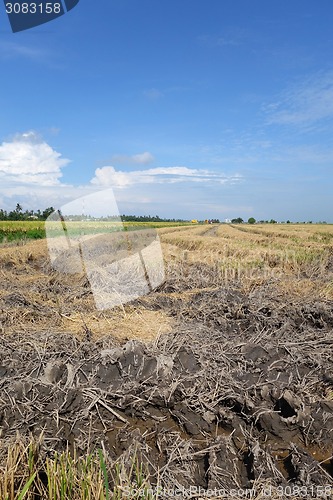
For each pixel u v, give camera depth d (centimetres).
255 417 318
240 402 334
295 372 398
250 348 430
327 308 579
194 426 318
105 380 358
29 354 402
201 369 382
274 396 342
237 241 1794
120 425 323
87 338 443
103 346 418
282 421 308
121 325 473
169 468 266
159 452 291
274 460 278
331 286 743
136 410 334
